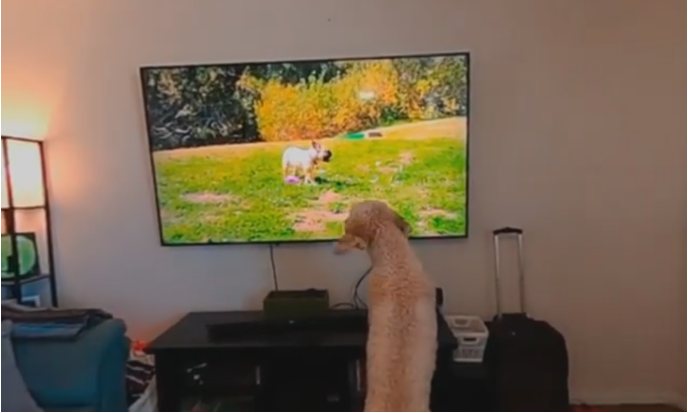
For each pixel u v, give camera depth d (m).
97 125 2.99
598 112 2.87
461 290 2.98
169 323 3.06
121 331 2.28
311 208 2.90
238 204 2.92
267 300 2.77
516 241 2.95
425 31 2.88
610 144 2.88
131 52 2.96
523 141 2.90
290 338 2.57
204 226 2.95
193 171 2.91
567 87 2.87
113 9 2.95
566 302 2.96
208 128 2.87
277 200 2.91
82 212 3.03
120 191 3.02
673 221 2.89
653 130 2.87
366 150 2.84
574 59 2.86
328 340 2.54
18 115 3.01
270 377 2.56
